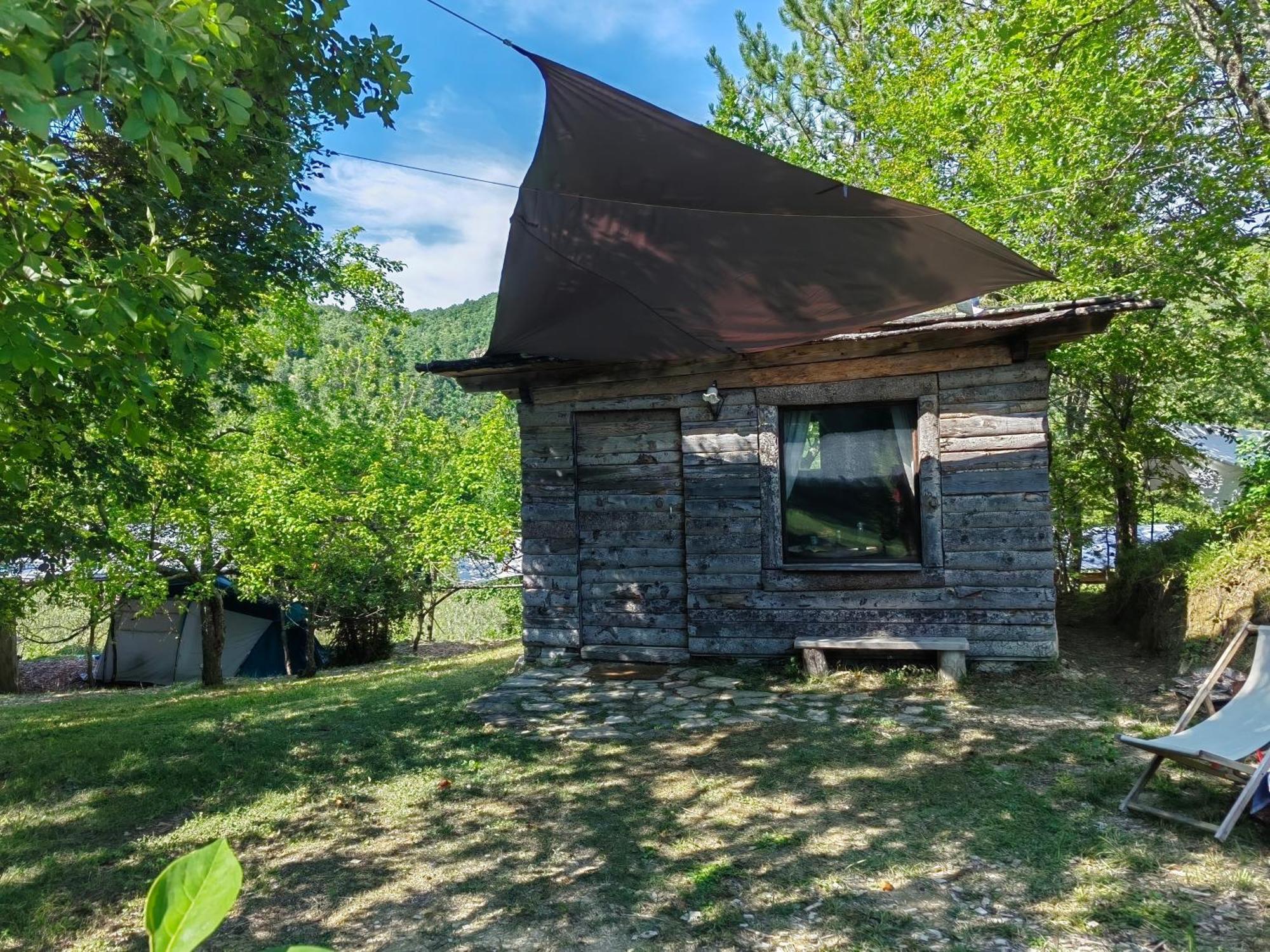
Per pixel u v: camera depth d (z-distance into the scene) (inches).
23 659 914.1
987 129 480.7
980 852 158.9
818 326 256.5
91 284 130.7
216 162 263.0
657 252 223.6
